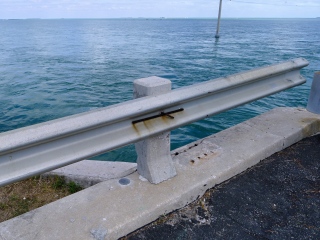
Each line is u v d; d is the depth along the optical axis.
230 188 2.18
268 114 3.30
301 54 30.30
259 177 2.33
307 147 2.79
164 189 1.99
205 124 9.21
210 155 2.42
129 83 17.33
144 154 2.03
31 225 1.69
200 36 66.44
